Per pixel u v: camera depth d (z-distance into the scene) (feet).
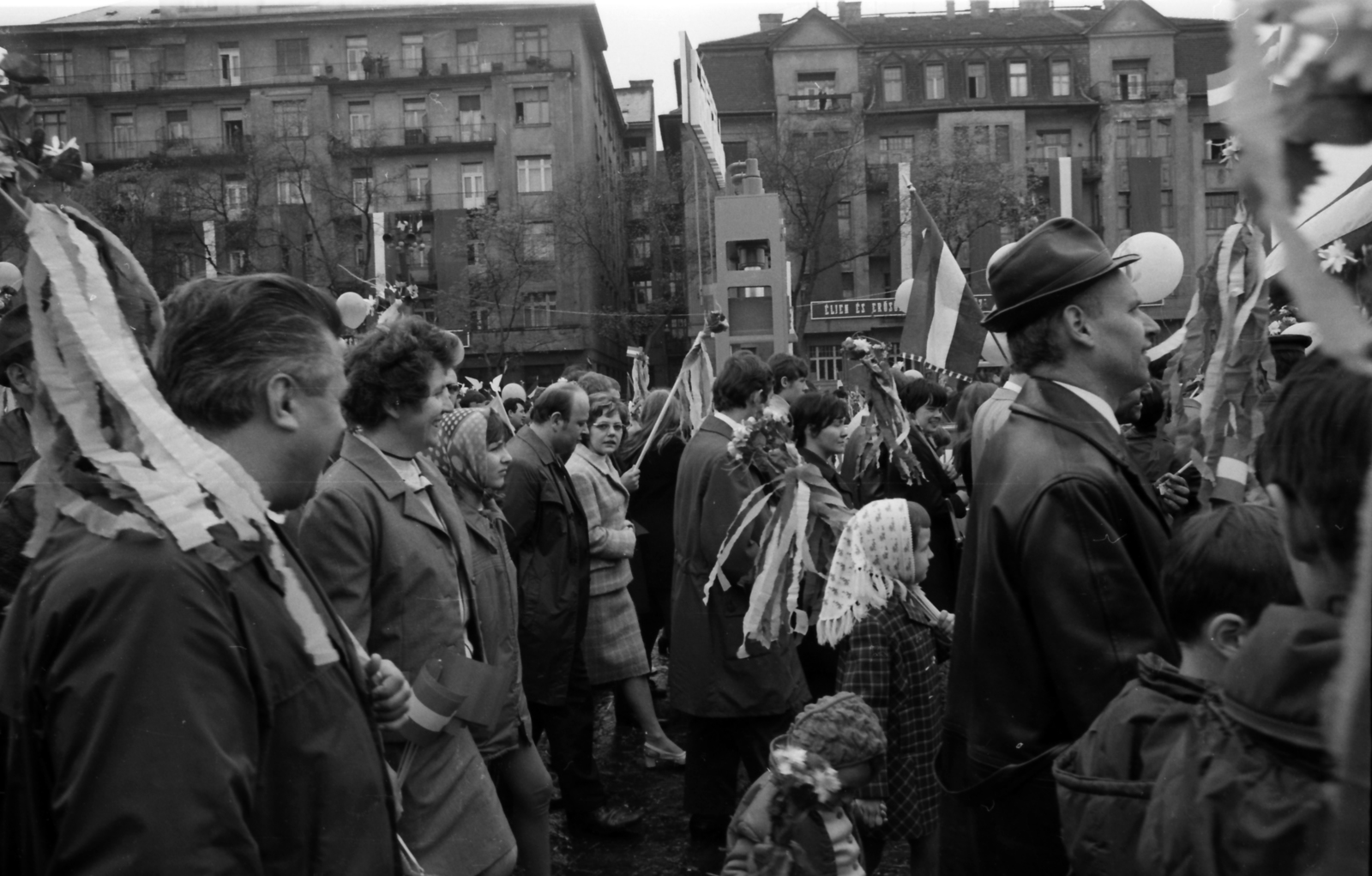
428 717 7.82
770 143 136.36
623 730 21.34
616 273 158.71
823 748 8.80
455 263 136.36
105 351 4.79
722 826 14.44
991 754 6.91
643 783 17.89
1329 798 3.80
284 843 4.93
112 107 51.75
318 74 130.62
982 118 137.90
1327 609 4.07
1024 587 6.79
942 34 143.84
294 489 5.45
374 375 9.04
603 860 14.64
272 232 120.26
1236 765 4.22
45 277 4.90
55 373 4.79
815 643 16.19
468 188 143.64
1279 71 2.80
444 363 9.27
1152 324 7.72
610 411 18.31
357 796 5.18
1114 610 6.48
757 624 12.70
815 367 134.72
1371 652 3.11
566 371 22.80
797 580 12.51
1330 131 2.78
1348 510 3.85
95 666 4.40
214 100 120.37
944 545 17.24
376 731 5.52
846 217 142.51
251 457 5.32
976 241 119.03
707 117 56.18
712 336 22.91
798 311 130.72
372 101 139.74
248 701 4.72
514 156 144.36
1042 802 6.69
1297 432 4.00
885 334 133.08
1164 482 10.57
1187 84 115.03
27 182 5.20
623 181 155.84
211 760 4.43
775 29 144.25
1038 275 7.39
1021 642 6.80
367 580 8.58
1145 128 116.78
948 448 23.45
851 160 135.95
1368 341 2.57
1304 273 2.63
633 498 21.53
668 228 149.79
